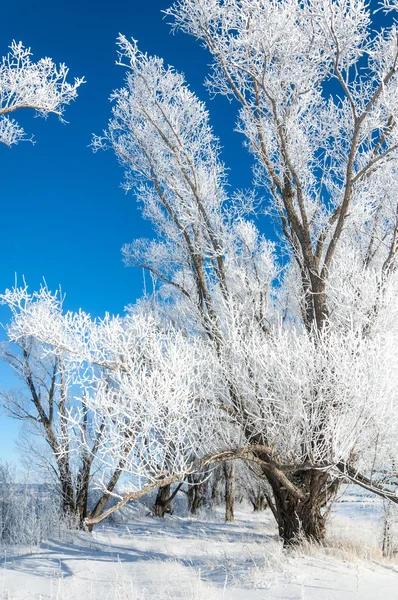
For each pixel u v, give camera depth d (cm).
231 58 880
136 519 1672
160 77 1012
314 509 903
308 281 1010
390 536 922
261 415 849
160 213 1088
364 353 756
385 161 851
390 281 859
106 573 798
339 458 752
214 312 966
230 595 580
